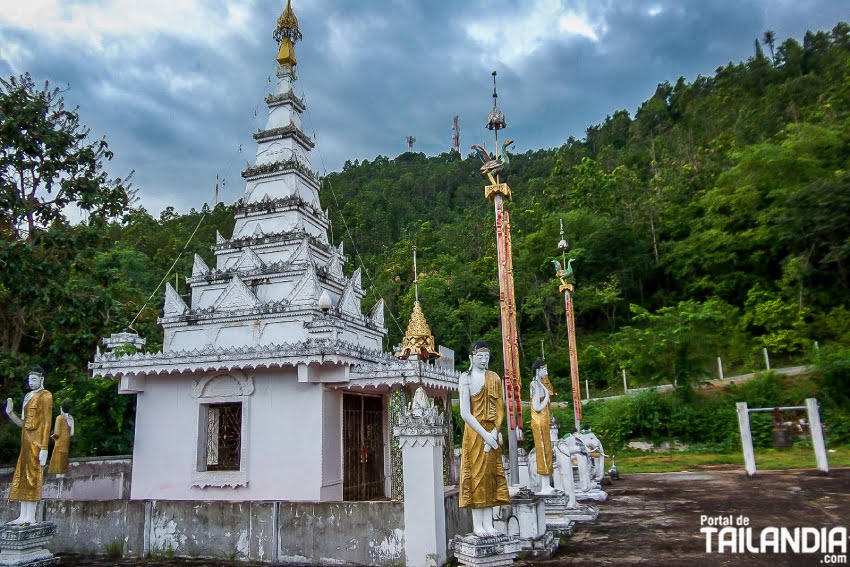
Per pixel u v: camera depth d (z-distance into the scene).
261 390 13.70
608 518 12.95
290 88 19.14
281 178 18.17
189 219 69.38
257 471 13.28
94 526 11.62
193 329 15.62
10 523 10.92
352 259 76.38
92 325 20.09
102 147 20.84
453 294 51.78
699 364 33.31
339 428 13.84
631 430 32.59
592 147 98.75
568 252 51.91
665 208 55.06
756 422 30.42
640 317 39.94
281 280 16.02
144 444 14.31
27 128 18.89
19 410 19.12
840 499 14.16
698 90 92.56
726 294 44.84
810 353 33.62
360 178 122.88
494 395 8.45
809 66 81.94
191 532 10.99
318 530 10.20
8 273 17.50
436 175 118.25
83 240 19.70
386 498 15.04
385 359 15.26
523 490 9.82
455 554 8.48
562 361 46.34
